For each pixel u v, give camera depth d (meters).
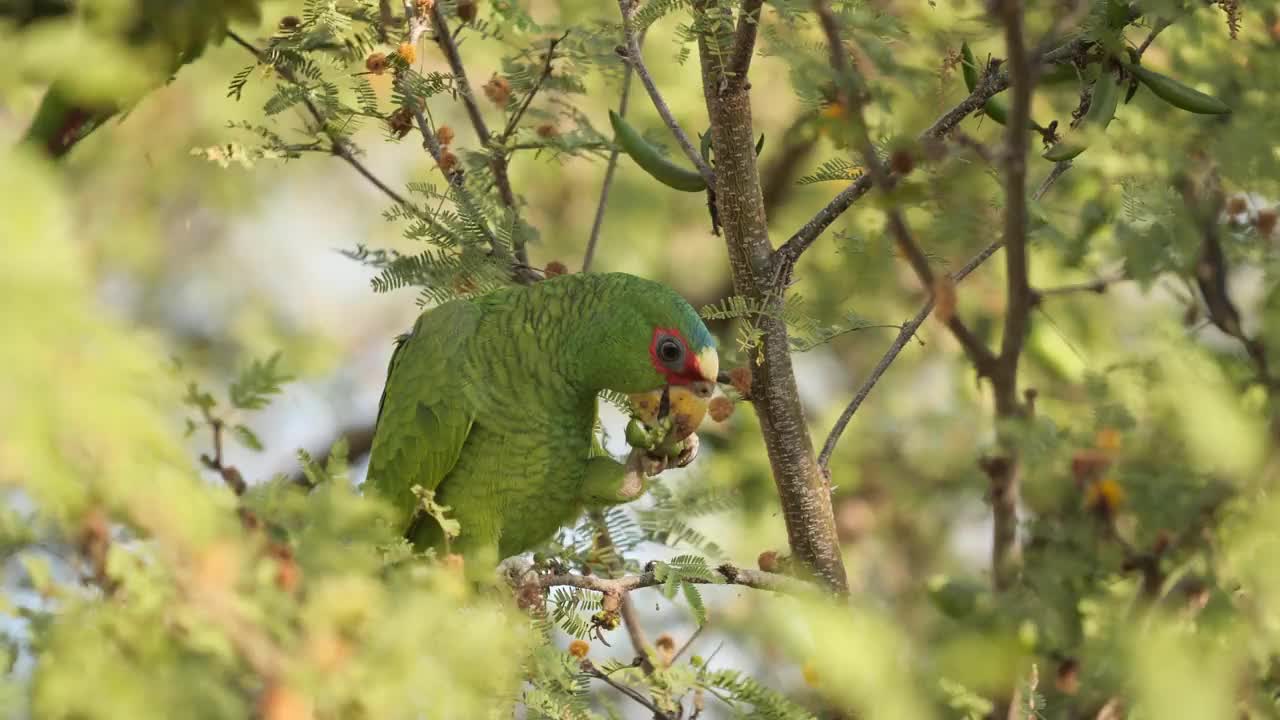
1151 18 6.53
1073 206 7.00
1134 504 4.57
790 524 7.30
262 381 3.47
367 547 3.80
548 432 7.93
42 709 2.94
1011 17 3.84
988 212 4.43
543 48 8.48
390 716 3.26
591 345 7.80
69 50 3.00
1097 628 4.29
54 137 3.38
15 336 2.24
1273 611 4.44
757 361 7.09
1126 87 6.71
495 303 8.17
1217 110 6.25
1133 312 6.46
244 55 11.50
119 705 2.93
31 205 2.28
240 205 12.28
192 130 11.40
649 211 12.55
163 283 11.52
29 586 3.31
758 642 5.70
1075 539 4.56
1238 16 6.95
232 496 3.42
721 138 6.85
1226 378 5.12
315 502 3.63
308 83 7.71
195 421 3.46
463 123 10.80
